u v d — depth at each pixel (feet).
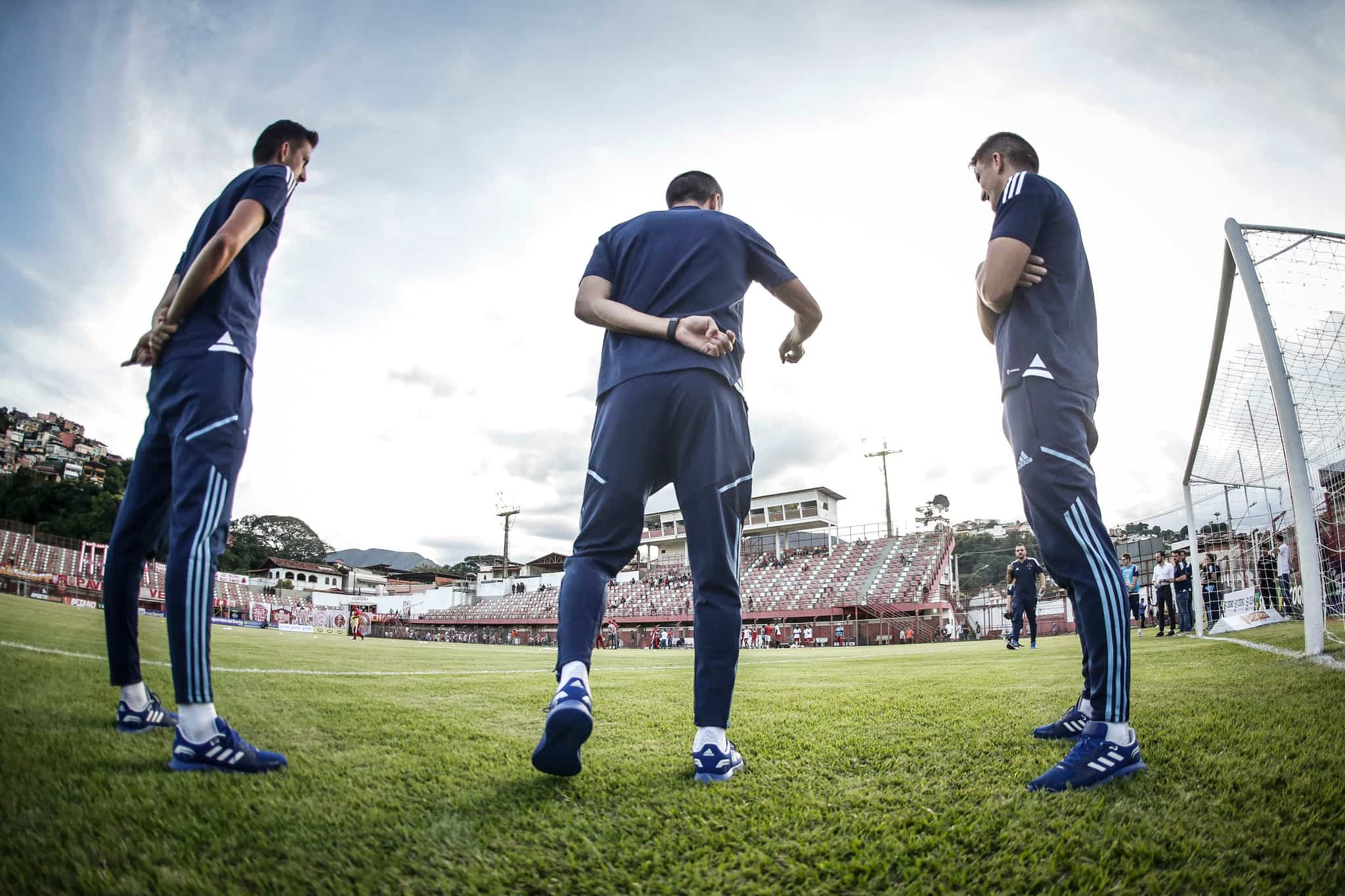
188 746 5.29
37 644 12.55
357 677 15.67
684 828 4.49
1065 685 13.01
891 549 148.05
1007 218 6.70
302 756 6.18
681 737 7.96
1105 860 3.83
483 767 6.06
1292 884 3.44
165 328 6.23
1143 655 18.25
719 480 6.20
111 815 4.12
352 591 239.91
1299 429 13.11
